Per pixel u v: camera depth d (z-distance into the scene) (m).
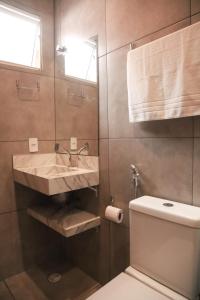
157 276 1.12
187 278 1.01
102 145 1.60
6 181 1.81
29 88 1.89
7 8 1.82
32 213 1.83
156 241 1.12
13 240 1.87
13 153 1.82
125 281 1.12
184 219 1.00
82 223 1.56
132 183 1.42
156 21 1.23
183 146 1.17
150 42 1.19
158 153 1.28
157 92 1.16
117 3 1.43
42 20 1.96
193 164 1.13
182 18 1.13
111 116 1.52
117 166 1.51
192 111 1.03
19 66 1.83
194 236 0.97
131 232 1.23
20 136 1.85
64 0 1.88
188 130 1.14
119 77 1.45
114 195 1.54
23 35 2.02
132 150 1.41
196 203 1.13
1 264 1.81
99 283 1.73
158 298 0.99
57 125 2.04
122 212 1.45
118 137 1.49
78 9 1.73
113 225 1.57
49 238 2.07
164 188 1.26
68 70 1.88
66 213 1.75
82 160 1.77
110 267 1.62
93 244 1.75
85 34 1.68
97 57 1.59
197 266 0.99
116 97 1.48
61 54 1.96
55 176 1.46
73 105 1.84
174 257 1.05
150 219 1.13
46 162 2.02
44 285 1.72
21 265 1.91
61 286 1.70
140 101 1.23
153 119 1.18
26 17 1.93
